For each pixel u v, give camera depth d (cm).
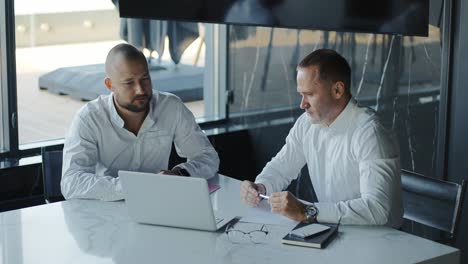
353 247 250
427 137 379
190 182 259
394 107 394
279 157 313
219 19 350
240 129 481
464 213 364
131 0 338
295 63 443
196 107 494
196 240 259
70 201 304
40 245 257
